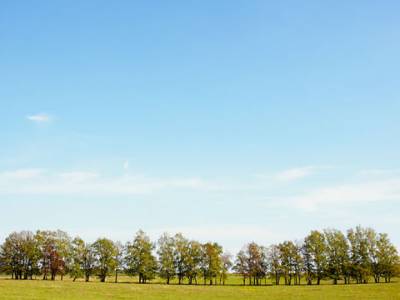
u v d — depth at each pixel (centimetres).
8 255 12912
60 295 6625
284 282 14000
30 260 13000
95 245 13038
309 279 12962
